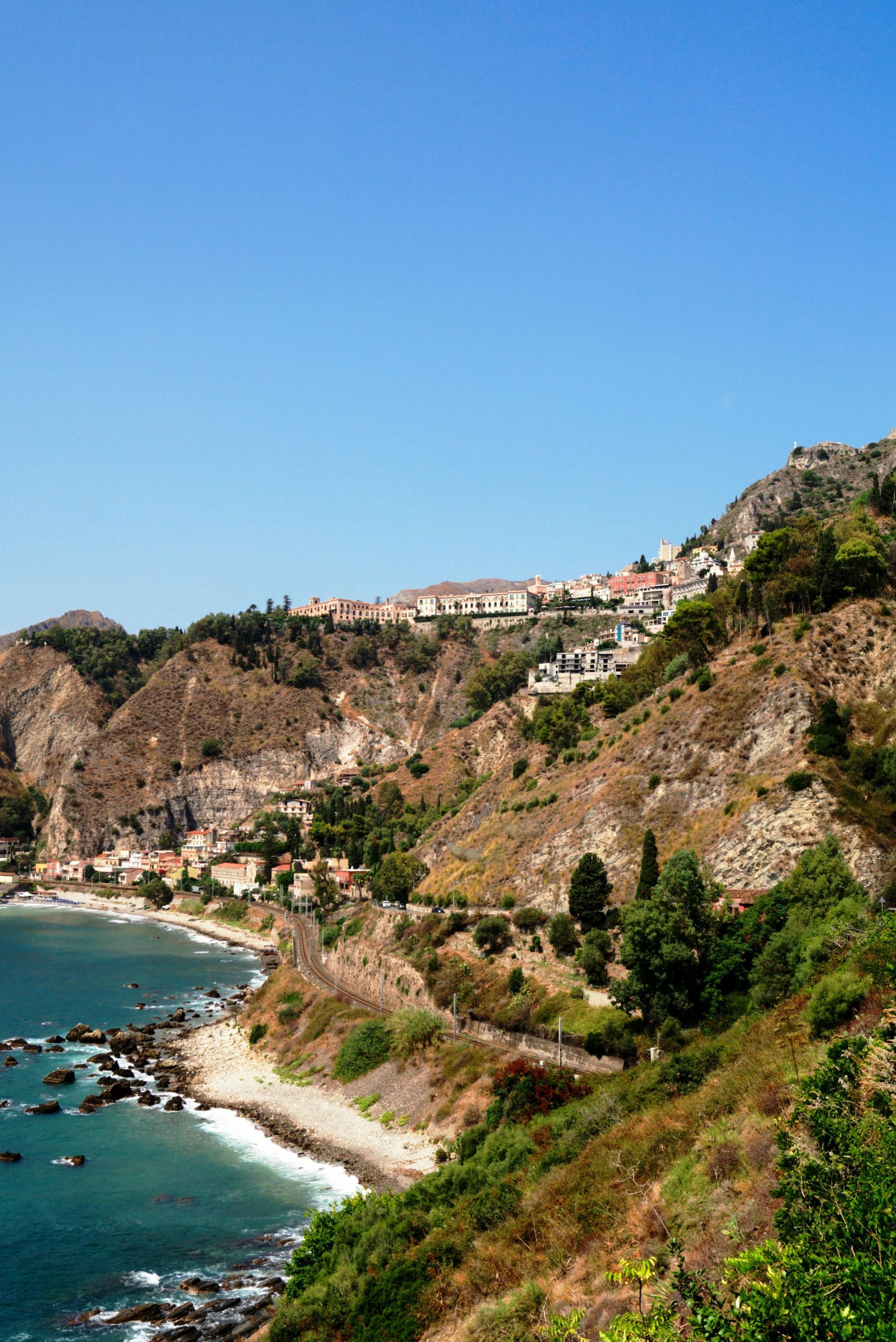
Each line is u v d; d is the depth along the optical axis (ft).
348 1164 284.82
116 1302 211.20
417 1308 150.92
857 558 414.62
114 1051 421.59
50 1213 254.88
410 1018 348.79
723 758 372.38
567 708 582.76
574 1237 141.28
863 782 327.26
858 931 228.22
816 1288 66.54
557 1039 299.79
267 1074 375.25
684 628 492.54
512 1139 204.54
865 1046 119.24
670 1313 80.94
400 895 494.59
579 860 382.63
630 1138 160.25
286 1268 224.33
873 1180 82.43
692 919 284.61
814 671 376.27
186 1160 290.56
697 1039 250.57
